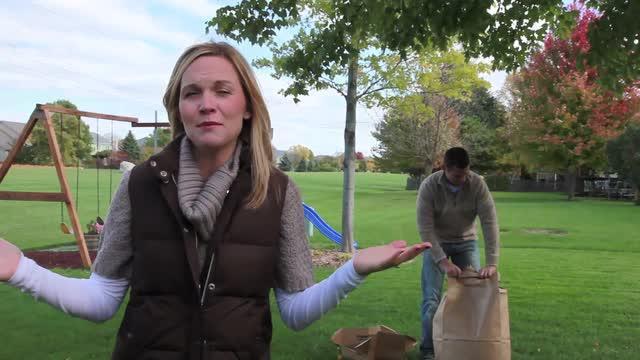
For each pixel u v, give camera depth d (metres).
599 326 6.05
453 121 39.06
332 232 14.01
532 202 31.53
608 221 20.11
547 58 30.45
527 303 7.17
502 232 16.78
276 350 5.10
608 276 9.23
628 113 30.48
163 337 1.69
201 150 1.81
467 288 4.05
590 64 5.75
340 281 1.76
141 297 1.74
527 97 31.92
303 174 74.12
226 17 6.39
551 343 5.40
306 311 1.83
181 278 1.70
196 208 1.69
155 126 12.00
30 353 4.93
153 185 1.76
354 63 10.98
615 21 5.37
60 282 1.75
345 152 12.06
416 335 5.64
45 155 40.44
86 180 39.25
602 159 32.81
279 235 1.85
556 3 6.01
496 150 46.12
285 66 7.36
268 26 6.44
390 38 5.78
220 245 1.71
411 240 14.84
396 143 41.19
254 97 1.85
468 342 3.98
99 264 1.84
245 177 1.78
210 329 1.68
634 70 5.74
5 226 16.91
